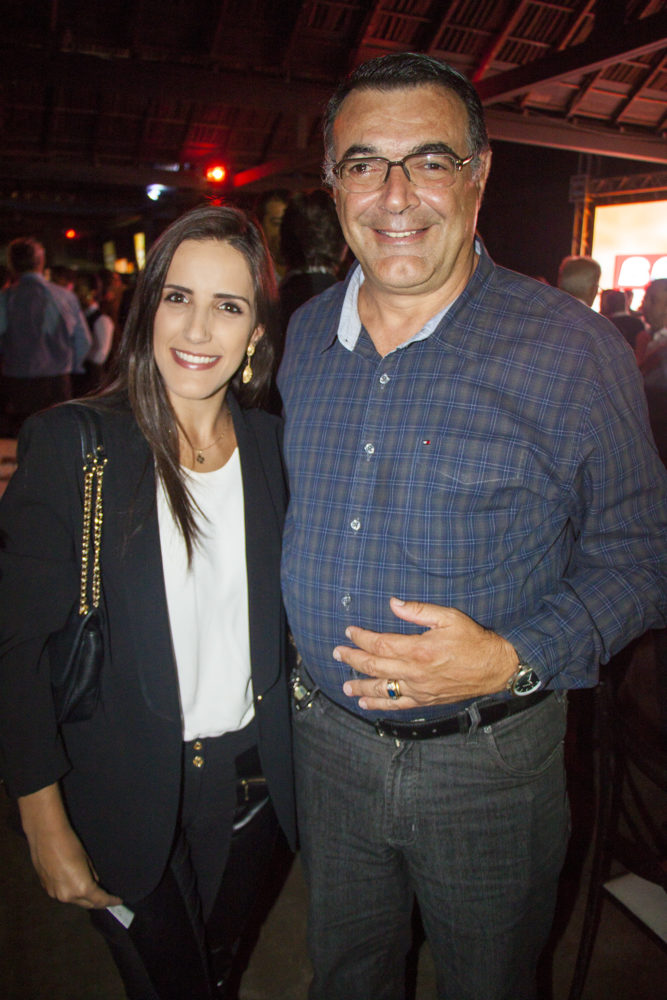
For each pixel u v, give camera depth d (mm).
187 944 1298
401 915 1449
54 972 1845
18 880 2137
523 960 1362
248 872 1419
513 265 9648
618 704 1580
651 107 7641
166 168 10594
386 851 1353
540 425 1193
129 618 1196
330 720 1371
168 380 1238
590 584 1233
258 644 1318
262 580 1329
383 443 1251
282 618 1375
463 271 1271
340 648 1202
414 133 1165
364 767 1317
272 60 7488
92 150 9898
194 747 1304
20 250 5527
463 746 1252
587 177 7953
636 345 4125
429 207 1175
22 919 2002
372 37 7266
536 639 1179
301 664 1469
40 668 1161
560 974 1856
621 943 1953
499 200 9711
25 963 1868
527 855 1291
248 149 10234
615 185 7910
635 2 6031
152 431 1212
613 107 7543
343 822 1371
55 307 5559
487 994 1348
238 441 1349
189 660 1269
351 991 1466
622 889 1696
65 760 1182
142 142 9781
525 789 1272
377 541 1240
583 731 2412
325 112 1296
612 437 1192
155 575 1199
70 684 1177
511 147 9391
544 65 5465
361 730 1321
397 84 1172
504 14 6883
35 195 14258
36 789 1150
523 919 1324
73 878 1168
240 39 7234
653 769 1430
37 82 6543
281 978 1855
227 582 1312
